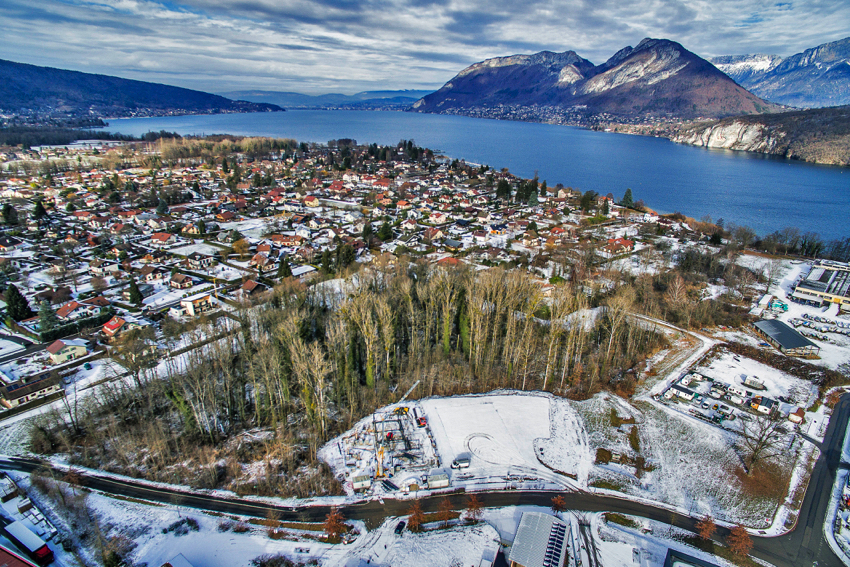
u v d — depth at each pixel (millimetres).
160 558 58625
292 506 67750
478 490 70812
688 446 80250
